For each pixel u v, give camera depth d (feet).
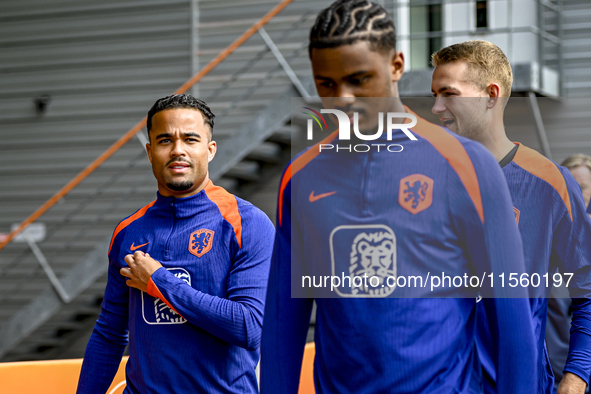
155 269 4.97
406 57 16.60
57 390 6.97
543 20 15.34
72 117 19.48
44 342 17.54
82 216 18.99
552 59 15.90
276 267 3.67
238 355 5.15
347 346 3.34
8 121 19.94
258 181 17.19
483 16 16.21
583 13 15.88
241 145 14.80
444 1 16.25
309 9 17.70
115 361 5.65
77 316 17.69
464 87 4.55
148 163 18.74
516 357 3.28
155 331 5.06
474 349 3.56
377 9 3.10
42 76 19.77
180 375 5.00
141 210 5.73
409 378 3.21
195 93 18.49
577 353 5.26
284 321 3.60
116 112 19.13
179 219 5.35
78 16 19.60
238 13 18.30
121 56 19.20
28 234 19.22
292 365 3.62
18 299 19.10
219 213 5.34
